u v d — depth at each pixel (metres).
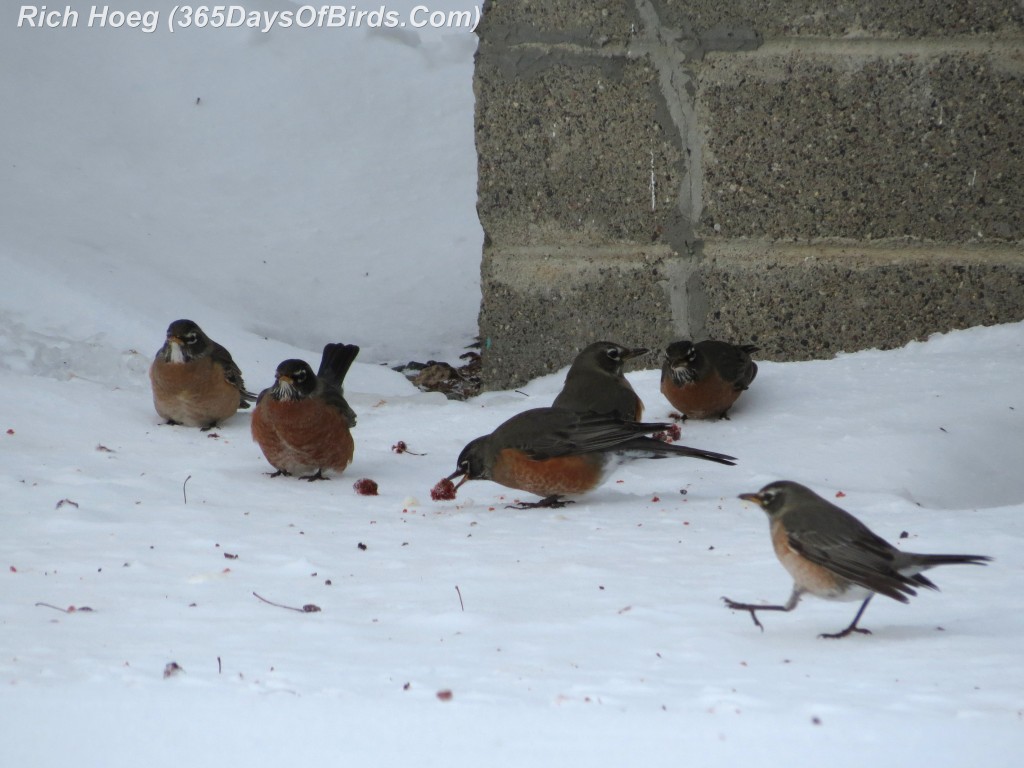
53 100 22.08
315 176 21.64
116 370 15.54
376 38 24.86
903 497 11.22
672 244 15.62
